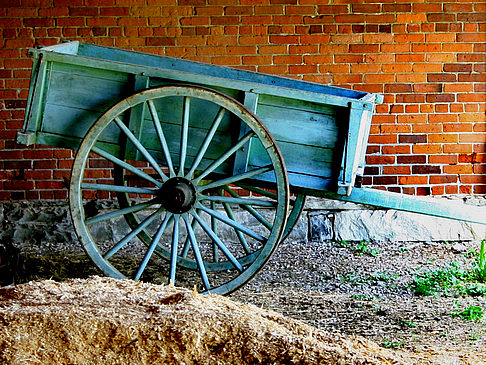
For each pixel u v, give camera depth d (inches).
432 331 158.6
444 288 194.5
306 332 115.6
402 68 240.4
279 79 204.5
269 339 106.2
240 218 244.4
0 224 241.6
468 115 242.1
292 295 190.9
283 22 238.1
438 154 243.6
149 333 105.0
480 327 160.7
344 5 238.1
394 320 168.1
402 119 242.4
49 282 130.3
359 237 245.4
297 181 176.6
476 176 243.9
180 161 173.5
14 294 123.0
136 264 220.8
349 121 168.6
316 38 238.8
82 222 172.6
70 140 177.6
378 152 243.6
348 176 169.9
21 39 237.3
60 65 175.0
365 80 240.8
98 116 176.2
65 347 102.6
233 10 237.5
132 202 239.1
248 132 171.0
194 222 201.9
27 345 102.0
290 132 174.6
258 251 174.4
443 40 239.8
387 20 238.7
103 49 211.2
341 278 206.4
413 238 243.9
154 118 171.6
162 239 243.3
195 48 238.5
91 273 210.7
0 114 239.9
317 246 240.5
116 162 174.2
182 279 208.2
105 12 236.5
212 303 122.0
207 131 176.4
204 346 105.4
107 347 103.7
